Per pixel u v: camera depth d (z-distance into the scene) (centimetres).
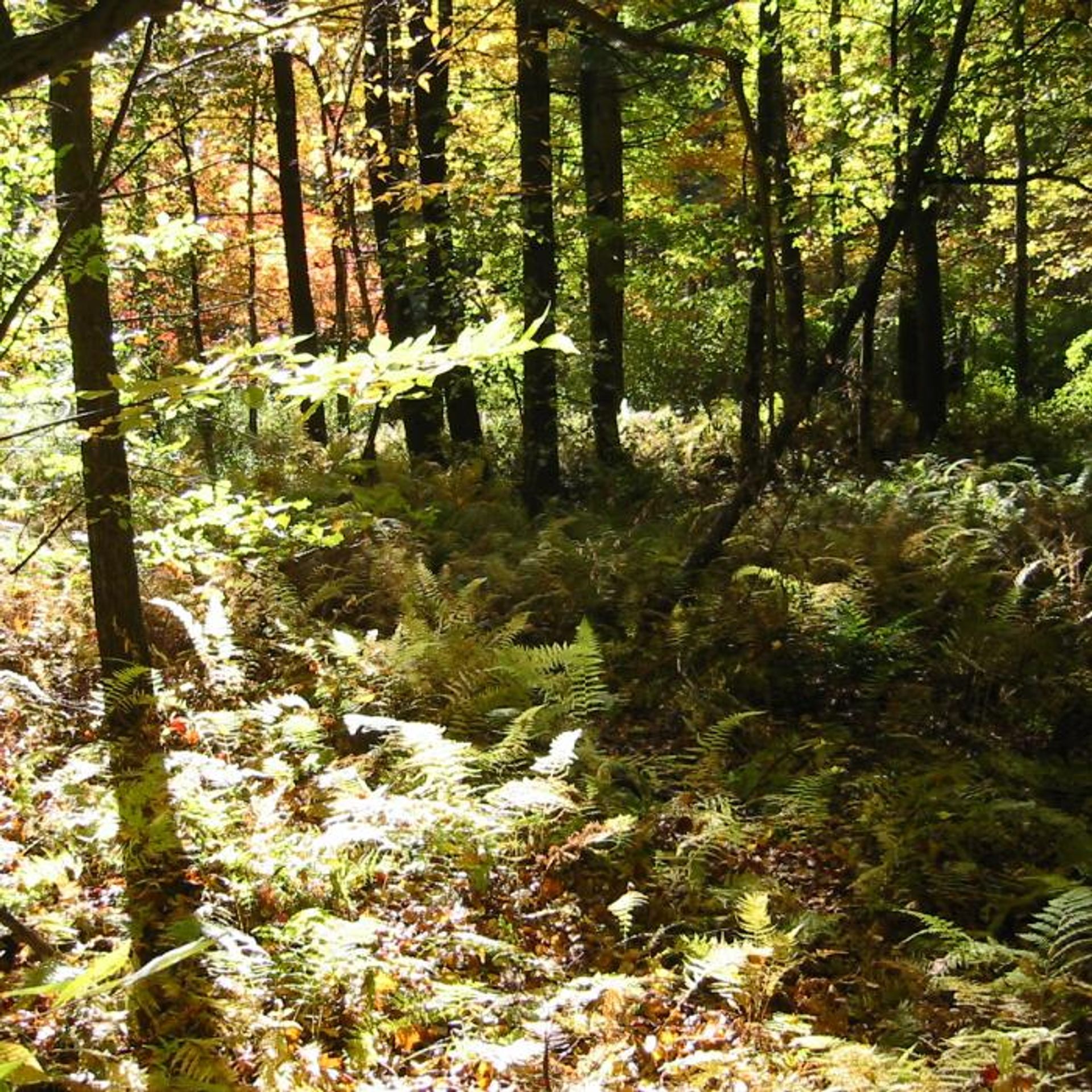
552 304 1299
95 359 584
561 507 1310
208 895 517
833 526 1076
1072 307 2698
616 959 520
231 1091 391
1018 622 818
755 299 1383
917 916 514
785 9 1332
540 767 614
